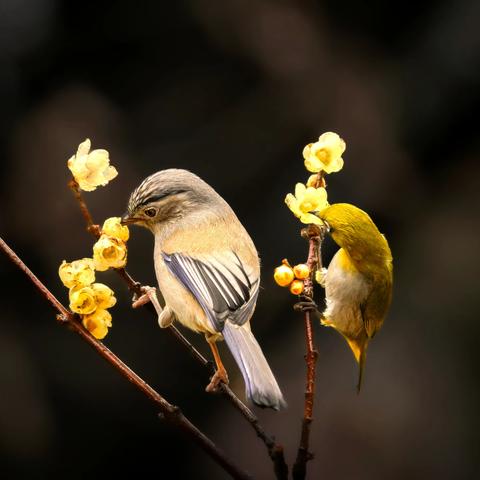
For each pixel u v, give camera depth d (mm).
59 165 14680
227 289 4832
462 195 15656
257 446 14383
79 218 14508
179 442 14805
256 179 15148
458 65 15734
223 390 4539
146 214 5336
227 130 15227
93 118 14969
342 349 14711
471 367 14570
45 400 14328
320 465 13953
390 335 14922
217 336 5000
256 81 15328
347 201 15352
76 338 14648
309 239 4469
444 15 15883
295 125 15297
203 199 5344
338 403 14320
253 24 15297
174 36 15203
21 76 15008
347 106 15453
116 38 15148
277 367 14648
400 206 15539
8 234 14531
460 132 15734
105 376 14594
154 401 4027
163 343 14586
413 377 14523
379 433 14109
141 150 15031
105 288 4102
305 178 15172
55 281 14586
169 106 15172
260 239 14945
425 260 15391
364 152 15406
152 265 14328
